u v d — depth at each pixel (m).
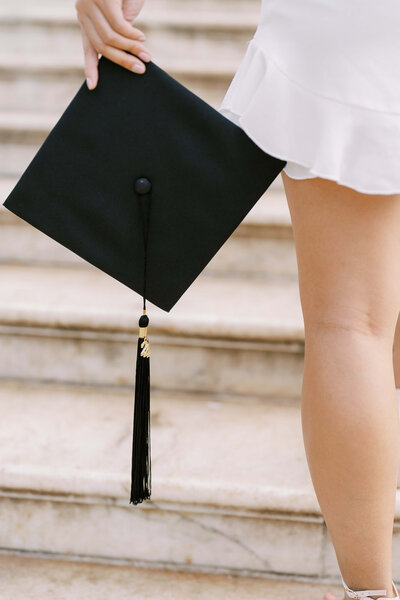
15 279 1.90
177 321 1.61
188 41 2.71
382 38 0.89
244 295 1.80
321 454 0.95
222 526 1.29
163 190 1.02
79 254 1.05
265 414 1.57
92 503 1.31
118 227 1.04
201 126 1.00
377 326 0.95
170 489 1.28
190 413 1.57
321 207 0.93
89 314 1.63
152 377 1.67
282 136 0.92
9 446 1.40
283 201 2.08
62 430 1.48
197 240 1.04
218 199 1.02
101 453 1.38
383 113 0.88
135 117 1.01
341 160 0.89
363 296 0.94
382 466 0.94
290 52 0.93
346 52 0.89
